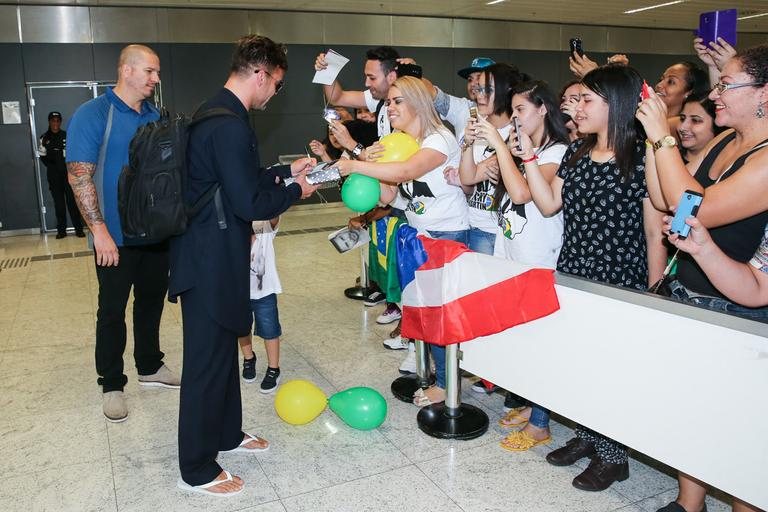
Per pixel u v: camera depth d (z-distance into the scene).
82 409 3.29
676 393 1.87
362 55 11.38
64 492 2.54
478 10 11.25
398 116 3.03
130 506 2.44
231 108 2.35
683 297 2.15
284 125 10.93
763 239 1.74
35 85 9.22
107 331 3.13
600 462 2.55
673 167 1.83
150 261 3.30
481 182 3.24
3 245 8.41
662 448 1.95
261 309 3.33
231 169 2.22
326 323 4.66
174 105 10.08
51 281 6.17
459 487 2.52
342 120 4.77
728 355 1.72
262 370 3.78
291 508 2.40
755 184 1.71
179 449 2.48
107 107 3.04
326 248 7.45
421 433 2.97
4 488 2.56
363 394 2.94
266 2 9.82
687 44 14.73
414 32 11.76
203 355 2.40
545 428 2.85
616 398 2.06
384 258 3.37
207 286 2.33
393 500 2.44
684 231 1.70
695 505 2.23
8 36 9.00
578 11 11.66
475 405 3.28
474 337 2.54
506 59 12.77
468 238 3.38
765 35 15.80
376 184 2.81
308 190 2.53
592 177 2.34
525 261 2.73
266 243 3.27
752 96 1.81
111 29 9.50
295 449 2.84
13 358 4.04
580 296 2.12
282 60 2.43
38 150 9.32
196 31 10.04
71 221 9.48
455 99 4.21
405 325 2.83
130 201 2.31
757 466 1.70
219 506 2.42
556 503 2.41
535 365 2.37
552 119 2.72
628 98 2.22
